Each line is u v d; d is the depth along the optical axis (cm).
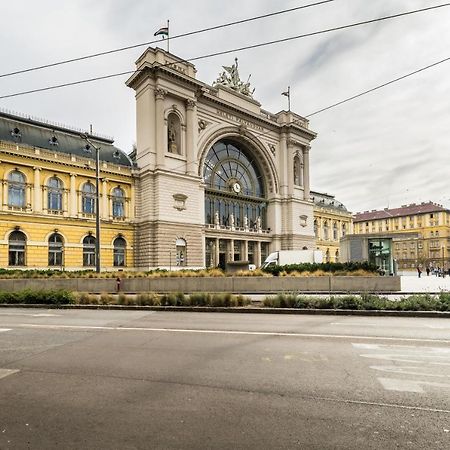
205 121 5453
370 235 3806
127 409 561
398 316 1455
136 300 1836
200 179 5153
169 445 454
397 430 490
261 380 684
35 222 3925
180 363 795
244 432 486
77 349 932
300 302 1622
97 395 618
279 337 1054
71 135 4644
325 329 1175
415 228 11819
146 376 711
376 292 2441
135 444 457
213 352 887
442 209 11288
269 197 6519
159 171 4638
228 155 6059
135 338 1058
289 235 6469
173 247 4675
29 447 453
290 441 462
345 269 2995
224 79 6116
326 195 9600
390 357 832
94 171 4409
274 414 540
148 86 4788
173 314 1585
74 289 2695
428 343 966
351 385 655
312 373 721
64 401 594
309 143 7088
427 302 1509
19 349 940
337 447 448
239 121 5969
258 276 2714
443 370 737
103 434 484
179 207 4797
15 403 589
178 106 5038
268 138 6512
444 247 11200
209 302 1739
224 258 5753
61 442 464
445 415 534
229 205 5931
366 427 499
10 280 2614
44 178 4041
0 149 3725
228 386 655
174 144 5031
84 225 4284
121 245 4609
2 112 4156
